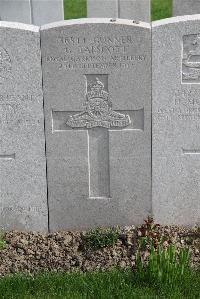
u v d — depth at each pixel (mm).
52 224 2652
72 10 4902
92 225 2656
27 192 2619
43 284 2266
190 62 2455
